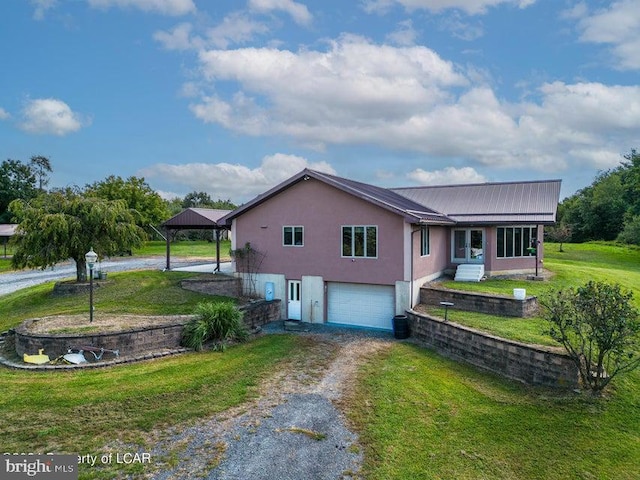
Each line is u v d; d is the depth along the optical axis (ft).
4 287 80.02
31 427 27.22
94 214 64.18
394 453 24.97
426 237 63.98
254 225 67.82
